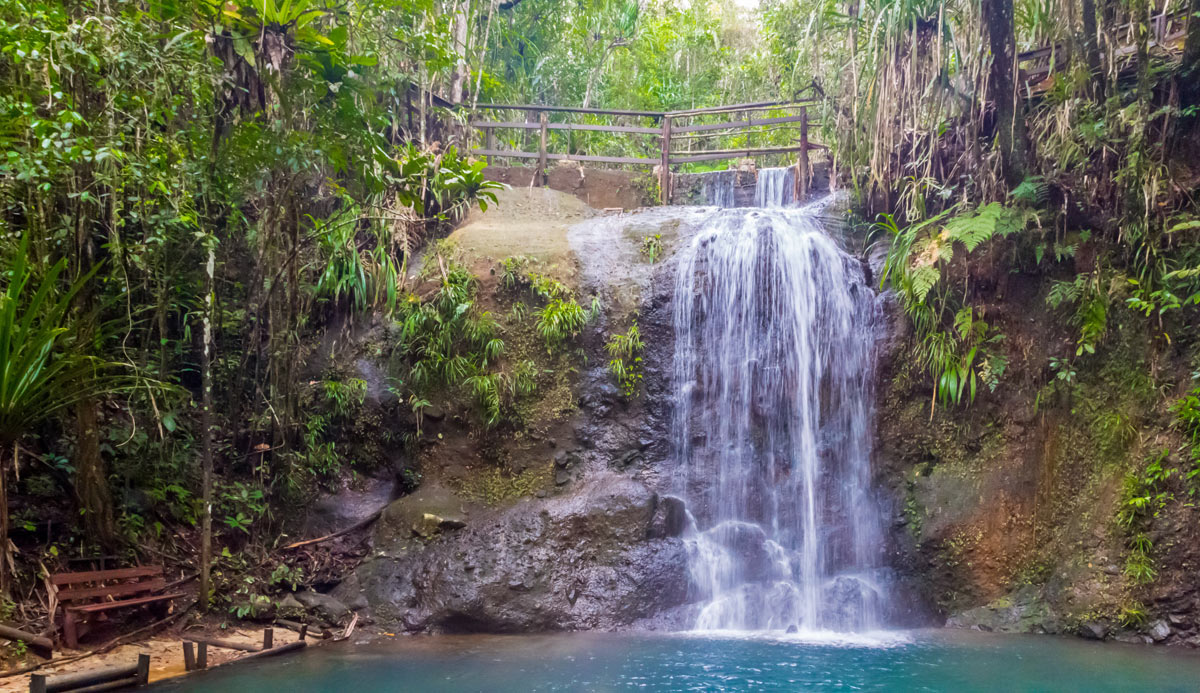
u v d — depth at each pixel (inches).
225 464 335.0
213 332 332.8
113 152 230.8
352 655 257.4
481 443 357.1
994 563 319.6
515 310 373.7
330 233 354.9
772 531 350.6
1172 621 278.4
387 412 361.1
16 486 266.5
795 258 384.2
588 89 730.2
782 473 361.7
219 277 343.6
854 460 357.4
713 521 351.9
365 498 352.2
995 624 306.7
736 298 382.3
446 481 353.4
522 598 301.0
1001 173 340.2
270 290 327.0
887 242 394.6
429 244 411.2
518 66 705.0
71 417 279.7
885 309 369.7
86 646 248.2
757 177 530.9
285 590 307.4
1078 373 320.5
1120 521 295.4
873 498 348.8
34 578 252.8
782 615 310.3
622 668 239.8
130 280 302.0
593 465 355.6
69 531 270.5
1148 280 305.1
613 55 804.6
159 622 269.1
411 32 386.9
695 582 319.0
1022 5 336.2
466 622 294.8
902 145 380.2
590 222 424.8
